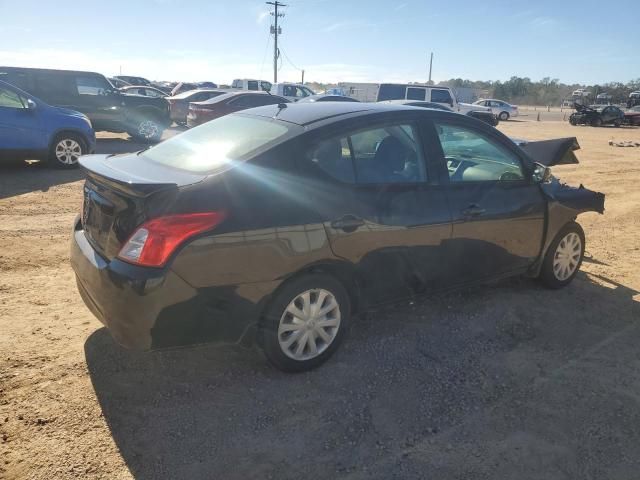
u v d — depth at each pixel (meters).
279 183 3.05
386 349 3.68
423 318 4.16
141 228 2.73
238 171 2.97
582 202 4.74
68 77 14.22
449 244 3.79
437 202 3.69
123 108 15.18
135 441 2.68
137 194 2.70
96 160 3.52
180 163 3.25
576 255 4.87
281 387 3.19
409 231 3.52
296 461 2.60
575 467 2.63
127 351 3.49
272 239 2.96
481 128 4.12
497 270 4.23
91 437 2.69
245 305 2.98
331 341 3.40
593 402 3.17
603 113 33.62
